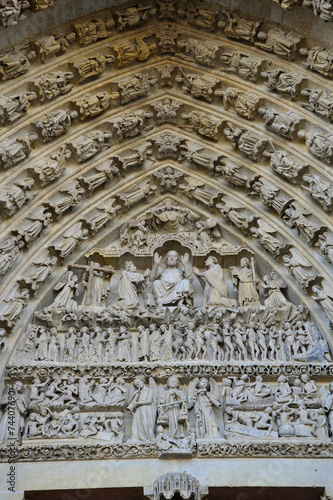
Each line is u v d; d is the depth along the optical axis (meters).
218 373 11.28
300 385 11.14
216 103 13.85
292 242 12.55
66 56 13.41
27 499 10.02
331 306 11.55
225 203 13.35
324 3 11.57
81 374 11.22
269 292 12.34
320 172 12.39
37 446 10.27
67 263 12.66
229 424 10.68
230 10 13.68
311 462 10.28
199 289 12.86
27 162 12.53
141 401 10.88
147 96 14.20
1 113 12.15
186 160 14.00
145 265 13.23
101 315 11.95
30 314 11.75
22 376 11.08
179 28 14.23
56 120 12.73
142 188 13.70
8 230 11.99
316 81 12.69
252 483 10.10
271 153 12.98
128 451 10.34
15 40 12.77
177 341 11.69
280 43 13.02
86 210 13.11
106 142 13.58
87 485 10.06
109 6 13.86
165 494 9.75
